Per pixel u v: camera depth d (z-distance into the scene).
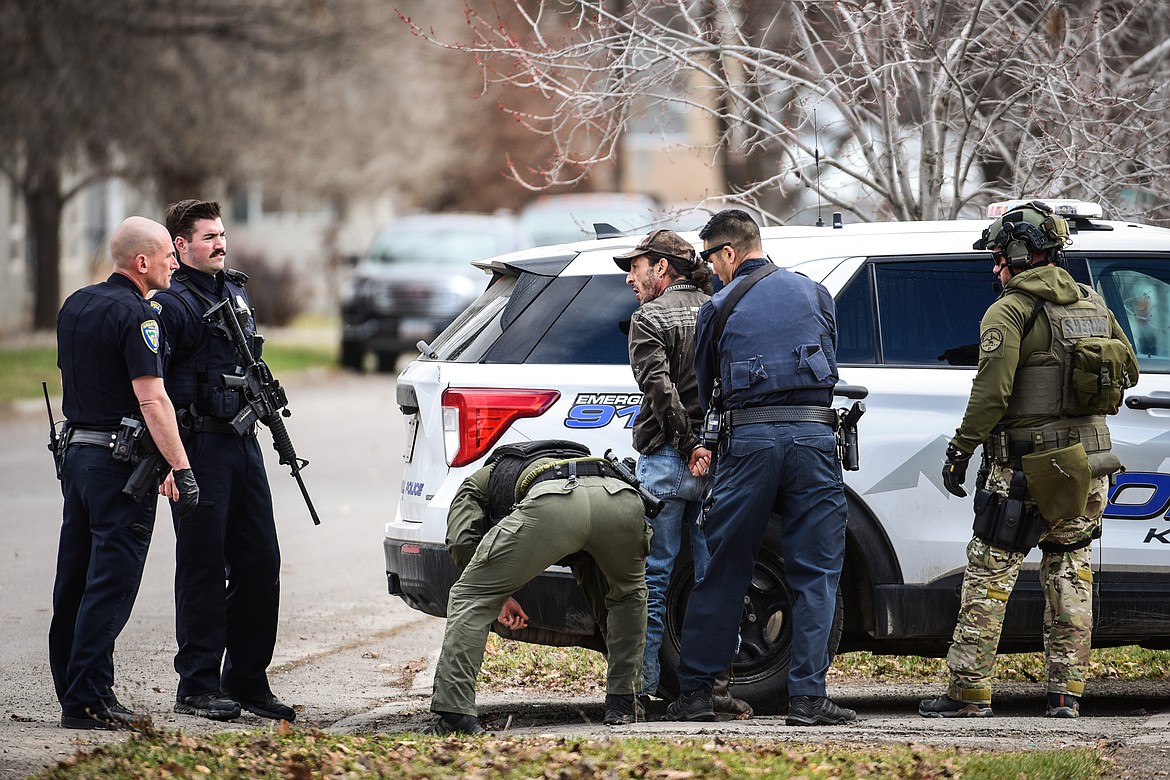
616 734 22.39
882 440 24.67
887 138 34.03
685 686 23.88
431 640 32.75
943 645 26.12
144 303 23.19
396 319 99.44
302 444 67.75
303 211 139.62
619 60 33.66
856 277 25.36
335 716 25.91
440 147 125.81
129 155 101.75
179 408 24.19
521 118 35.69
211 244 24.58
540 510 22.42
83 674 22.94
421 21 104.31
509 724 24.80
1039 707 27.05
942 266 25.47
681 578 25.14
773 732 22.58
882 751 20.72
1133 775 20.00
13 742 21.41
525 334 25.06
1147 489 24.98
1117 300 25.89
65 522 23.58
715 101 35.97
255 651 25.23
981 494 23.88
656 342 23.66
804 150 33.75
